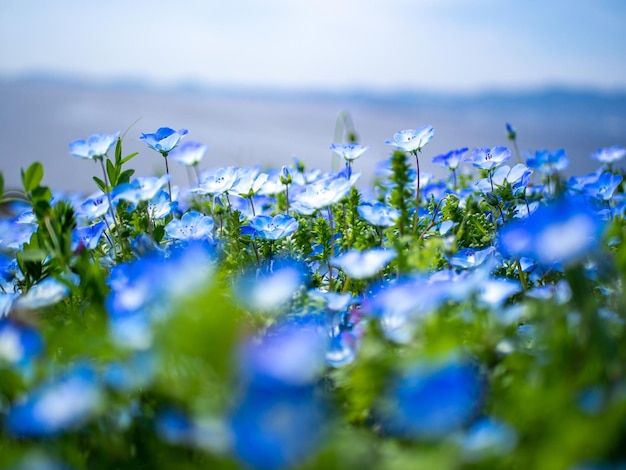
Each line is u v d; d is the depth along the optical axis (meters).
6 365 0.22
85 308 0.28
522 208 0.41
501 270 0.36
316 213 0.44
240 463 0.17
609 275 0.25
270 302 0.23
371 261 0.28
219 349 0.18
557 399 0.18
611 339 0.21
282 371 0.17
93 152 0.37
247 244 0.39
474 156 0.40
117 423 0.21
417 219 0.39
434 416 0.17
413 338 0.23
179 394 0.20
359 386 0.21
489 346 0.23
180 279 0.20
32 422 0.19
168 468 0.19
